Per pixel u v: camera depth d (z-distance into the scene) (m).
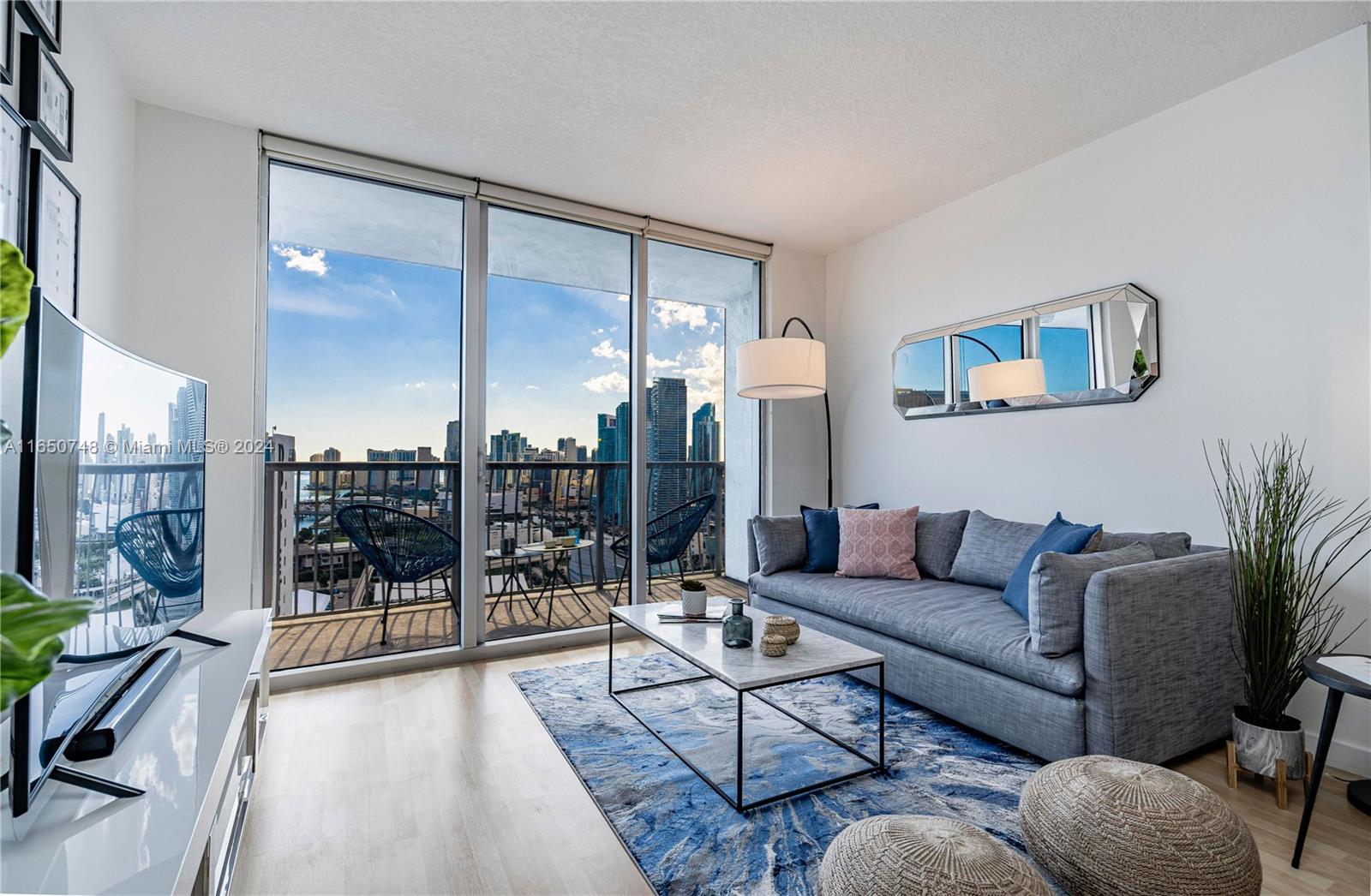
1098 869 1.43
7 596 0.45
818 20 2.30
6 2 1.58
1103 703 2.08
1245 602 2.22
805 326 4.33
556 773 2.22
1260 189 2.58
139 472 1.55
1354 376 2.32
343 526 3.33
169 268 2.83
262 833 1.86
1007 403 3.50
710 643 2.38
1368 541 2.29
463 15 2.27
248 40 2.41
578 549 3.95
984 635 2.47
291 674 3.07
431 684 3.13
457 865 1.73
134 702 1.45
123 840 1.02
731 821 1.93
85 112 2.20
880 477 4.40
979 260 3.72
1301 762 2.05
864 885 1.28
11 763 1.02
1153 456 2.90
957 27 2.34
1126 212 3.03
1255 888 1.36
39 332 1.04
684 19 2.30
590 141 3.18
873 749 2.41
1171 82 2.68
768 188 3.72
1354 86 2.33
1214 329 2.71
